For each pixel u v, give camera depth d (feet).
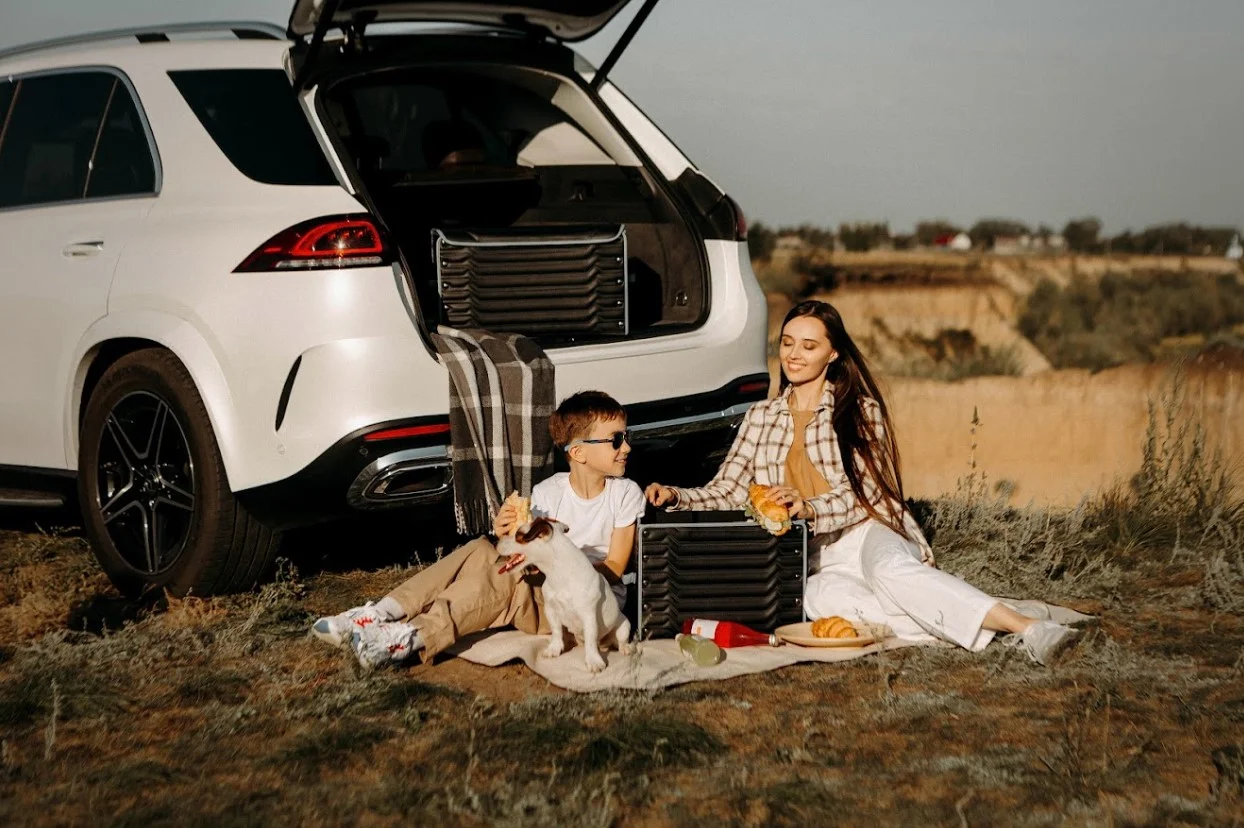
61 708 11.93
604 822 9.41
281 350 14.01
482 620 13.46
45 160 17.30
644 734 11.02
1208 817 9.44
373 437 13.87
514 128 18.65
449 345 14.38
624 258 16.26
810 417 14.66
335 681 12.60
